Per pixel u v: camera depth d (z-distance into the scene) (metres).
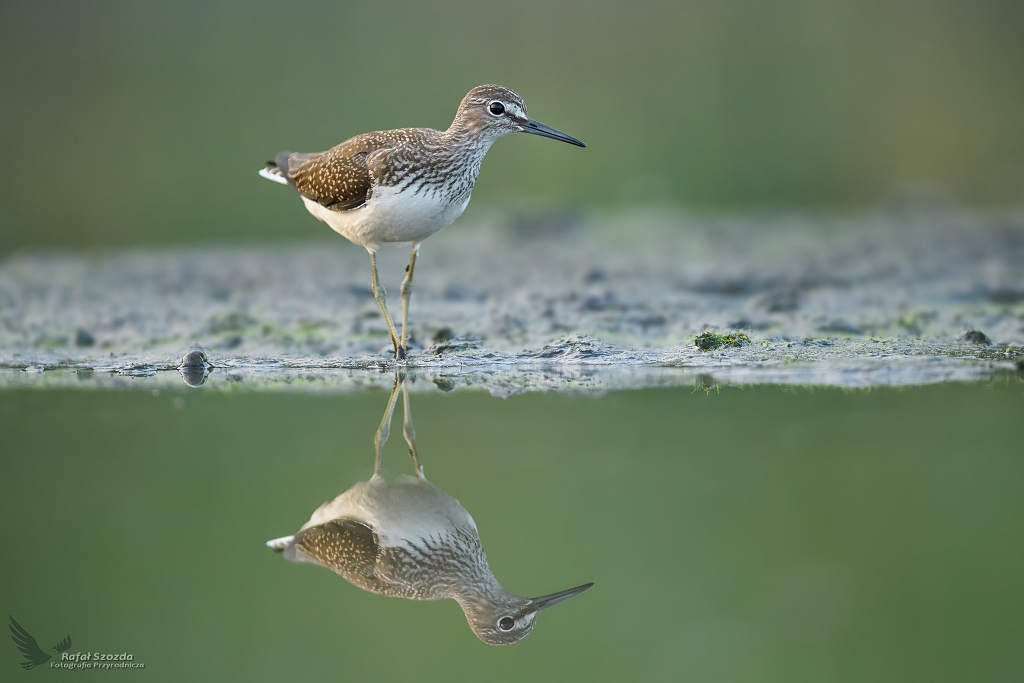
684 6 22.45
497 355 10.16
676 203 22.00
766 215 20.69
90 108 20.77
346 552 6.62
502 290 13.38
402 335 10.10
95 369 9.97
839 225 18.84
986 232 16.83
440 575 6.59
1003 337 10.16
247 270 15.55
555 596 6.51
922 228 17.78
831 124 22.70
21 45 20.73
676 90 22.31
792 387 8.86
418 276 14.68
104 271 15.63
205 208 20.47
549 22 22.14
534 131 10.17
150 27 21.31
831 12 22.83
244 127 20.80
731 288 13.20
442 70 21.53
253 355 10.41
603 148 22.00
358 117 20.94
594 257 16.11
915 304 12.00
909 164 23.09
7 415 8.52
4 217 19.88
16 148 20.33
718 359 9.76
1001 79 23.44
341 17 21.47
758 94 22.73
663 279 13.95
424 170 9.51
